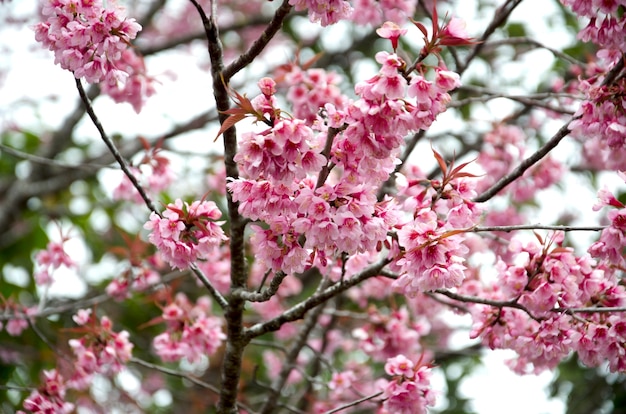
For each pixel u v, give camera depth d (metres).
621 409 5.90
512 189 5.34
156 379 6.70
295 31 7.54
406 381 3.45
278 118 2.59
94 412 6.12
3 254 7.06
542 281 3.22
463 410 6.77
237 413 3.84
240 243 3.45
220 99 3.20
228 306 3.54
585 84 3.56
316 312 4.94
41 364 6.44
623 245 3.06
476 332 3.57
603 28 3.26
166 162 4.54
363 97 2.54
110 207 7.40
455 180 3.13
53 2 3.02
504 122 5.47
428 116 2.59
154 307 6.75
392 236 2.91
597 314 3.38
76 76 3.04
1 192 7.39
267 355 6.27
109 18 2.97
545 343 3.31
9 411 6.17
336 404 5.44
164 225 2.91
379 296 5.14
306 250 2.74
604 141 3.53
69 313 6.21
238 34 7.81
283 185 2.64
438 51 2.64
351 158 2.66
